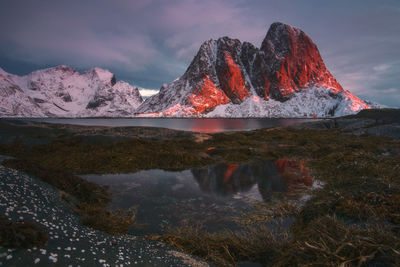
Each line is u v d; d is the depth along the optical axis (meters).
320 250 3.58
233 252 4.62
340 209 5.57
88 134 19.83
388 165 10.65
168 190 9.02
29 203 4.58
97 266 3.08
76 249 3.35
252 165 14.15
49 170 7.72
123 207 7.19
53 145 16.09
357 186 6.62
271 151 17.97
